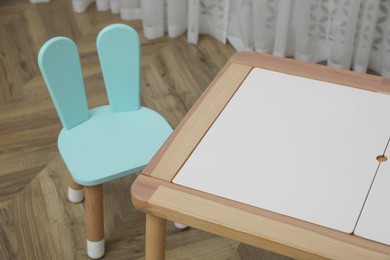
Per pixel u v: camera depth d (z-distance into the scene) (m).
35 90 2.38
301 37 2.46
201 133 1.23
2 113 2.27
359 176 1.13
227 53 2.62
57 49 1.50
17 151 2.10
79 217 1.86
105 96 2.35
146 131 1.62
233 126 1.25
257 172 1.14
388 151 1.19
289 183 1.11
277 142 1.21
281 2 2.36
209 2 2.62
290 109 1.29
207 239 1.80
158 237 1.22
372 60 2.48
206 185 1.11
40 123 2.22
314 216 1.05
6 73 2.47
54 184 1.97
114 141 1.58
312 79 1.39
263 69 1.42
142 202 1.09
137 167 1.51
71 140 1.58
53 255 1.75
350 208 1.06
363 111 1.29
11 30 2.73
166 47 2.64
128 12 2.80
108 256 1.75
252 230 1.03
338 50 2.43
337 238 1.01
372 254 0.98
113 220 1.86
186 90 2.39
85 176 1.49
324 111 1.29
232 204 1.07
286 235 1.02
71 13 2.85
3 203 1.91
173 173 1.14
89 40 2.67
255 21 2.47
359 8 2.31
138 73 1.64
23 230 1.82
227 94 1.34
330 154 1.18
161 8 2.63
